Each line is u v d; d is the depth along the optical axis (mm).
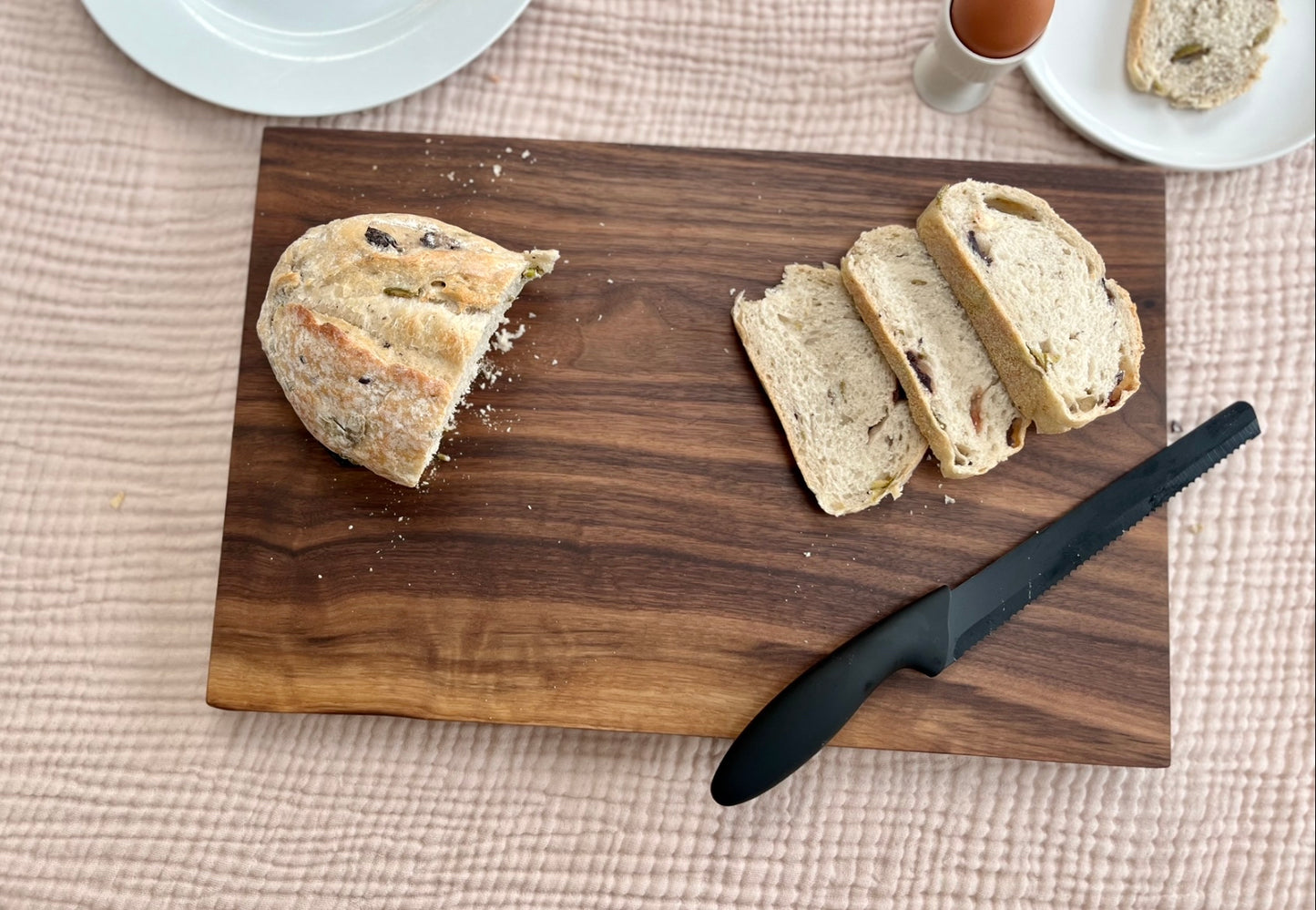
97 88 562
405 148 526
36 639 541
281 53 548
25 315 553
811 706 486
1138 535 520
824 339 516
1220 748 550
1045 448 521
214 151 560
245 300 539
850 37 569
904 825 541
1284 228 567
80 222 557
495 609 508
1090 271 514
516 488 514
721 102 570
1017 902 539
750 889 538
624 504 514
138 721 539
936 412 498
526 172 527
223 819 535
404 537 510
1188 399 560
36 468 548
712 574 512
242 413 513
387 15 552
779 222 527
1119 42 558
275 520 509
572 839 538
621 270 524
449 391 466
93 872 532
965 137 564
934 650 497
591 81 570
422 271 476
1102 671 513
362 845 535
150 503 547
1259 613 557
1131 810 545
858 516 516
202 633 542
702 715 504
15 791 535
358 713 502
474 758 540
